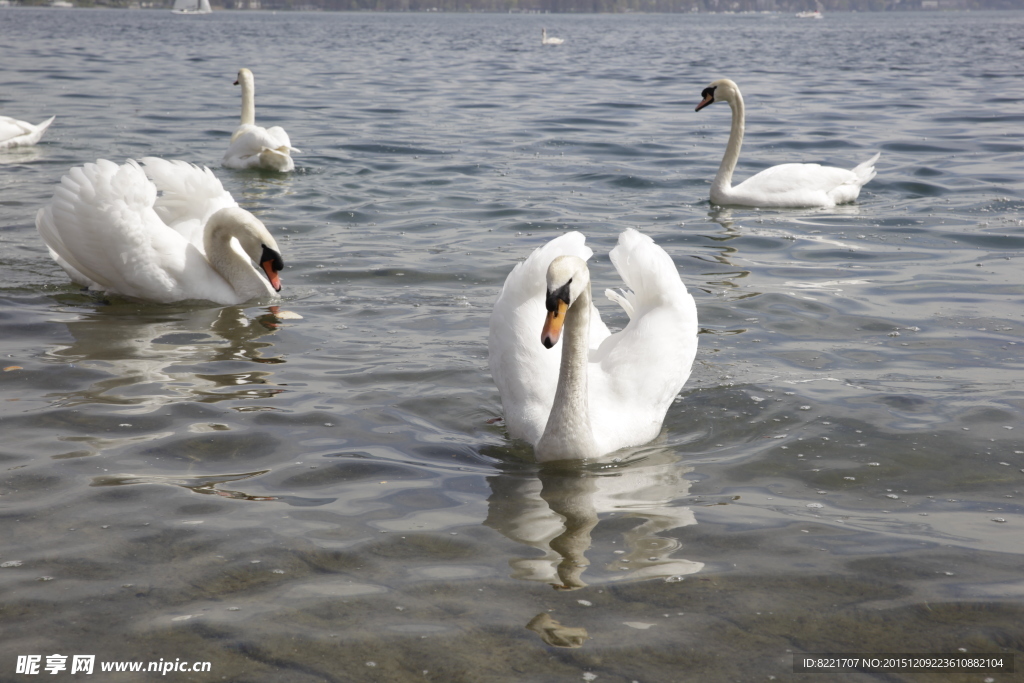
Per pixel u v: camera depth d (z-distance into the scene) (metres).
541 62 43.09
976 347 7.83
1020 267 10.22
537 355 6.43
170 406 6.64
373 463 5.84
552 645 4.07
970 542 4.91
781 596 4.42
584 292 5.77
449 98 26.38
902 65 40.28
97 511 5.14
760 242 11.62
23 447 5.92
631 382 6.45
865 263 10.56
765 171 14.14
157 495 5.35
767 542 4.92
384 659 3.97
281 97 26.23
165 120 21.27
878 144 18.88
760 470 5.82
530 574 4.61
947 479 5.62
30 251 10.70
